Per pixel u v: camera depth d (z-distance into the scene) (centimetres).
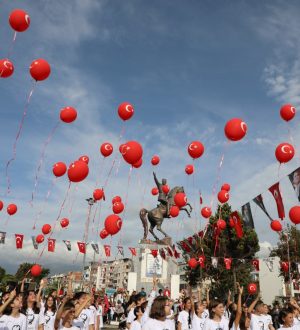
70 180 1083
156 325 581
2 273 6538
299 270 1864
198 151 1231
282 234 3075
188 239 2014
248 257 3155
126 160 1055
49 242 1661
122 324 1098
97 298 1198
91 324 905
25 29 902
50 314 867
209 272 3177
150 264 2480
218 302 701
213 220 3152
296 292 3228
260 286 4653
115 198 1533
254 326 836
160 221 2539
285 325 749
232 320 762
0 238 1486
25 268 5019
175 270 2508
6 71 929
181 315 930
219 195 1496
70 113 1147
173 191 2572
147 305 772
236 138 1033
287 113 1062
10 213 1517
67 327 637
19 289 816
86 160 1382
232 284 3039
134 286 2419
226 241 3112
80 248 1731
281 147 1036
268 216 1243
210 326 683
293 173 1023
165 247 2294
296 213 1073
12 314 645
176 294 2400
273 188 1130
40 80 982
